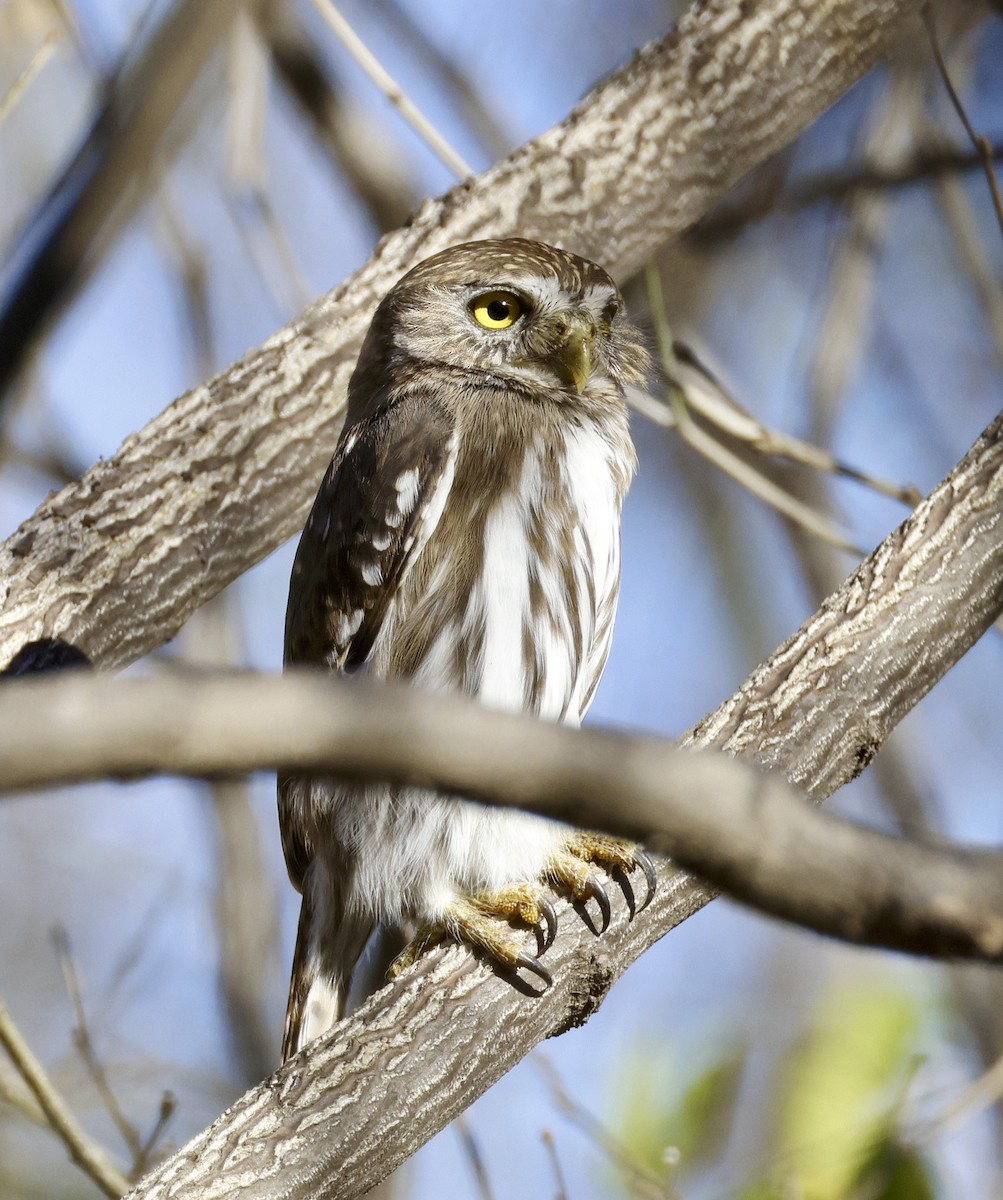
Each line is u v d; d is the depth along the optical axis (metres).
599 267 10.48
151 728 3.45
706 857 3.68
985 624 8.08
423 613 9.55
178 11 8.59
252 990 11.77
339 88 13.02
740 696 8.02
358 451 9.90
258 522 10.06
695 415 13.95
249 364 10.29
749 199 13.88
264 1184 7.38
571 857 8.36
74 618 9.42
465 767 3.67
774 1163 10.23
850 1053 11.09
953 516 8.16
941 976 11.74
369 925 9.66
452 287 10.33
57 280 8.78
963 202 12.72
